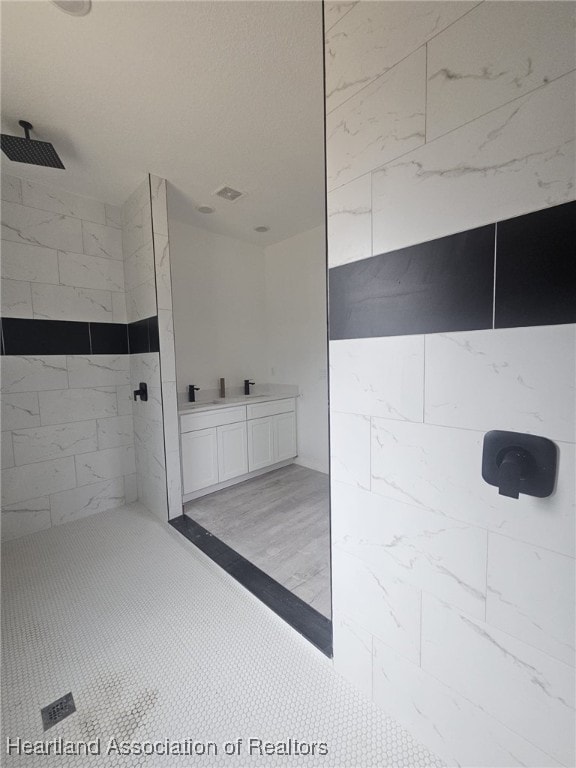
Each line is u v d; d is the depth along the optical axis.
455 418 0.84
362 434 1.06
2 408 2.21
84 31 1.22
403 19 0.84
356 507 1.11
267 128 1.78
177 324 3.14
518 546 0.76
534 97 0.66
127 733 1.08
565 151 0.63
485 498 0.80
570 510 0.68
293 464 3.71
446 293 0.83
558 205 0.65
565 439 0.68
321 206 2.75
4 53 1.29
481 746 0.87
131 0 1.12
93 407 2.59
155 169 2.15
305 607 1.59
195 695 1.20
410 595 0.98
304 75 1.44
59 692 1.21
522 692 0.79
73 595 1.71
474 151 0.75
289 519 2.46
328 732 1.07
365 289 1.01
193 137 1.84
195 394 3.28
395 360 0.95
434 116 0.81
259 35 1.26
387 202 0.93
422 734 1.01
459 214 0.79
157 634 1.46
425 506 0.92
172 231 3.08
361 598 1.13
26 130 1.71
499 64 0.70
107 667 1.31
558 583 0.71
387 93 0.89
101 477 2.65
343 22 0.98
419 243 0.87
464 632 0.87
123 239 2.66
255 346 3.80
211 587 1.76
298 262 3.48
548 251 0.67
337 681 1.23
